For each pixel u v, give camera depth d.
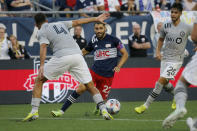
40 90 25.81
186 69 20.50
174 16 29.86
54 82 39.34
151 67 40.59
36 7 49.78
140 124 24.16
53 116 28.39
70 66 25.70
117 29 42.12
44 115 29.45
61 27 25.89
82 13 42.28
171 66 30.55
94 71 29.14
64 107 27.91
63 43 25.58
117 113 28.94
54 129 22.27
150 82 40.56
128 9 46.75
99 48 29.00
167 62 31.02
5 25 40.75
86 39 41.47
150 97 29.75
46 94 39.19
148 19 42.44
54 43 25.58
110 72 29.08
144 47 41.50
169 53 30.92
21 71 39.38
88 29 41.53
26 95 39.34
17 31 41.03
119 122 25.06
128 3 46.84
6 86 39.09
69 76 39.59
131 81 40.22
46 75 25.55
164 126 20.16
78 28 40.47
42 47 25.34
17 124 24.44
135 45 41.28
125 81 40.16
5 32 40.69
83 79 25.78
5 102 39.00
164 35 30.95
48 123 24.78
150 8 47.50
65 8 46.31
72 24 26.33
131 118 27.25
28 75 39.44
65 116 28.64
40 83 25.81
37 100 25.73
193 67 20.20
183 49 30.81
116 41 28.86
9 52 40.19
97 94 25.86
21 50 40.50
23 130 22.00
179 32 30.34
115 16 42.03
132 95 40.22
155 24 42.09
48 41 25.55
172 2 49.00
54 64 25.45
